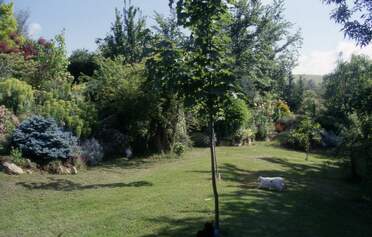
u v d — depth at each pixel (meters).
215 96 6.05
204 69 5.93
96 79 16.58
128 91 15.20
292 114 31.48
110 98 15.48
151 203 8.35
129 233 6.57
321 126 25.14
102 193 9.14
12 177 9.73
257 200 9.09
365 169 11.45
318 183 12.88
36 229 6.71
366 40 10.77
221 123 19.27
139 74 15.38
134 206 8.11
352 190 12.00
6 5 25.73
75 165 11.90
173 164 13.98
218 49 5.99
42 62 16.95
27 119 11.59
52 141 11.26
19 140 10.91
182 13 5.94
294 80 45.12
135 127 15.61
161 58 5.86
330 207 9.62
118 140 15.03
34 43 25.14
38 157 11.00
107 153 14.48
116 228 6.79
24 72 16.19
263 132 24.52
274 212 8.26
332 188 12.19
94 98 16.09
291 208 8.84
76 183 10.11
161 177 11.46
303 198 10.16
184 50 6.00
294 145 22.86
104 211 7.75
